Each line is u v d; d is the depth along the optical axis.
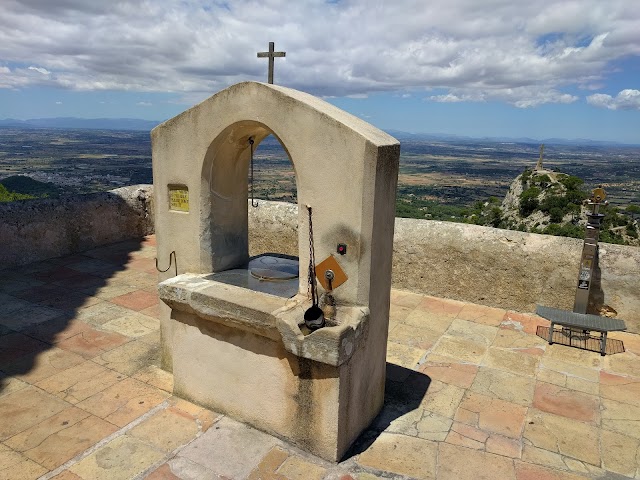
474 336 5.21
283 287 3.76
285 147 3.28
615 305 5.37
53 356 4.54
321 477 3.10
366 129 3.25
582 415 3.85
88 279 6.64
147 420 3.63
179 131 3.78
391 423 3.70
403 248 6.34
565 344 5.05
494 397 4.08
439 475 3.14
